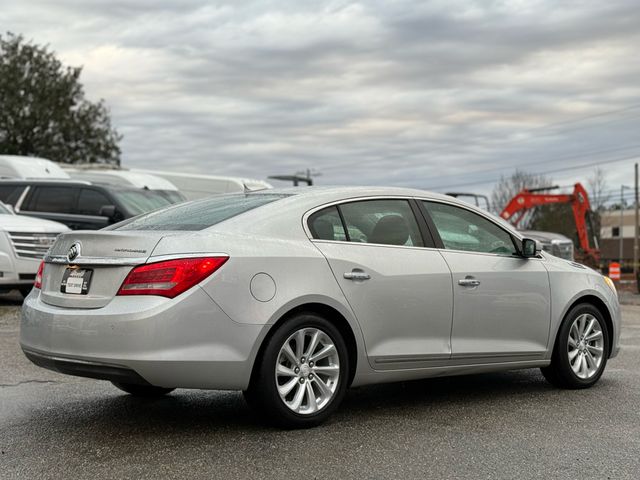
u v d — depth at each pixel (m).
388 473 4.23
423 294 5.64
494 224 6.41
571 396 6.36
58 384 6.50
